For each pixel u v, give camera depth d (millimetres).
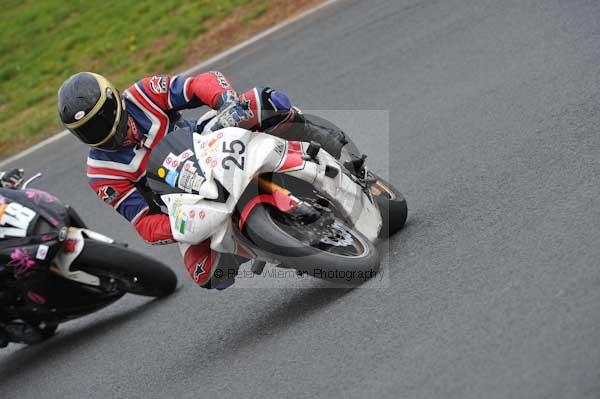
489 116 24406
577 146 20062
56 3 64062
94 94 17156
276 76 35594
